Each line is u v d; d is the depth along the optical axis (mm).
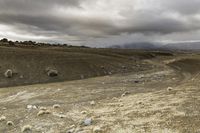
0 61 68875
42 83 58969
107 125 18547
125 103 26297
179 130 15625
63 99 35000
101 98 34062
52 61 75375
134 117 19984
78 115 22578
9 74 60750
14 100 37344
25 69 66875
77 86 47656
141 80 55375
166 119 18156
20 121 21750
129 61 100562
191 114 18359
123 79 59125
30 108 27234
